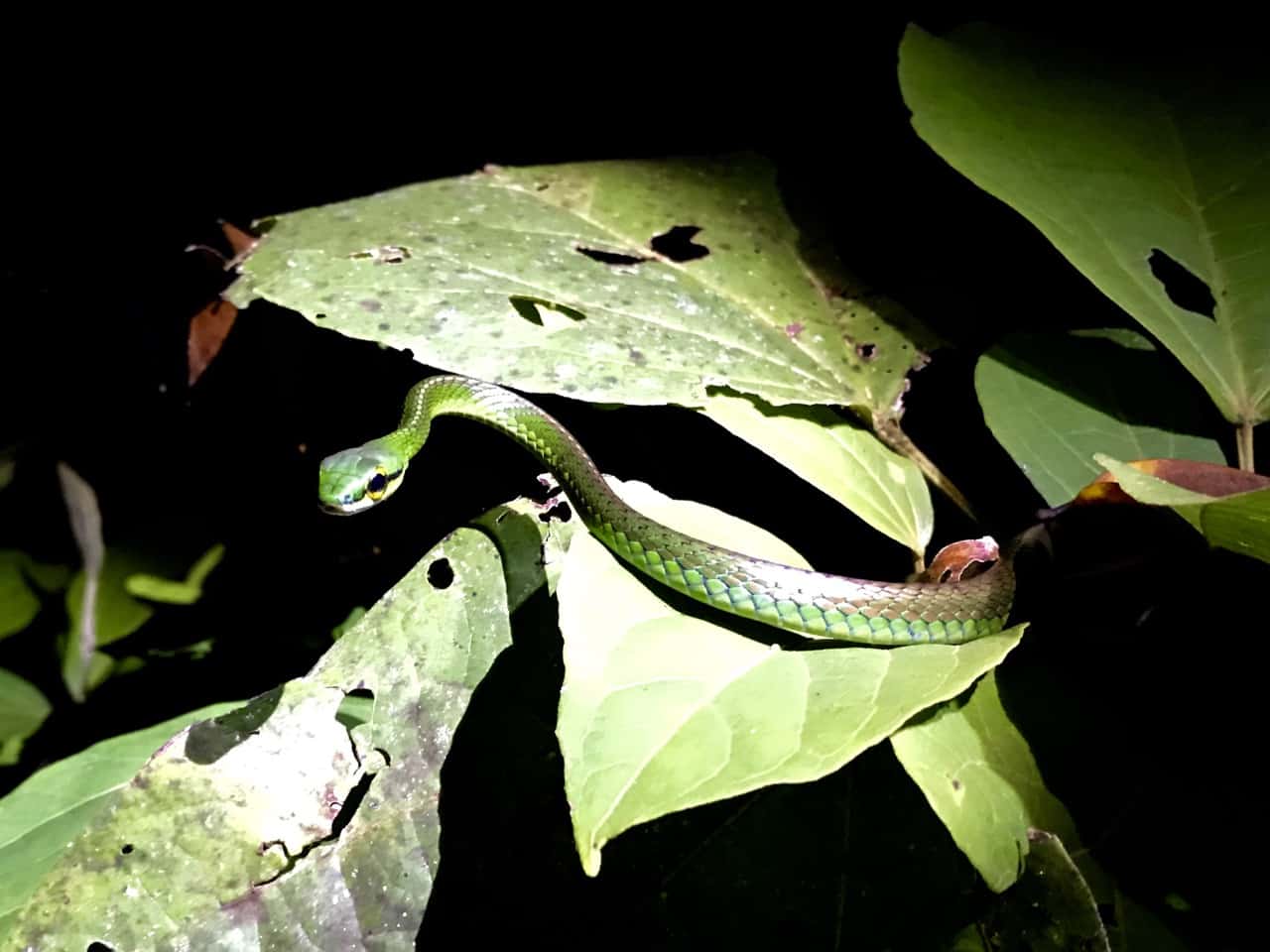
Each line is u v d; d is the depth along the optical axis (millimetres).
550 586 265
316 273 278
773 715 213
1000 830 221
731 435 325
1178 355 264
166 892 237
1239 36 317
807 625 232
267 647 407
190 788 246
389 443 317
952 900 231
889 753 249
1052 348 295
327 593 406
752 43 393
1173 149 298
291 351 373
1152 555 251
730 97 397
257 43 366
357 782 251
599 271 300
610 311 282
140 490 410
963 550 263
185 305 370
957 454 322
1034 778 232
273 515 407
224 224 358
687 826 247
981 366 291
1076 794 230
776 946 233
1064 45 325
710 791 195
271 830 245
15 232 362
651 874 244
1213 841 225
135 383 391
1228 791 230
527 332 268
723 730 208
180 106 367
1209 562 248
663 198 345
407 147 395
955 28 328
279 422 389
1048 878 219
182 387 387
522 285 284
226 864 242
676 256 318
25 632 408
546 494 285
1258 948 216
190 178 370
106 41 352
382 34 377
